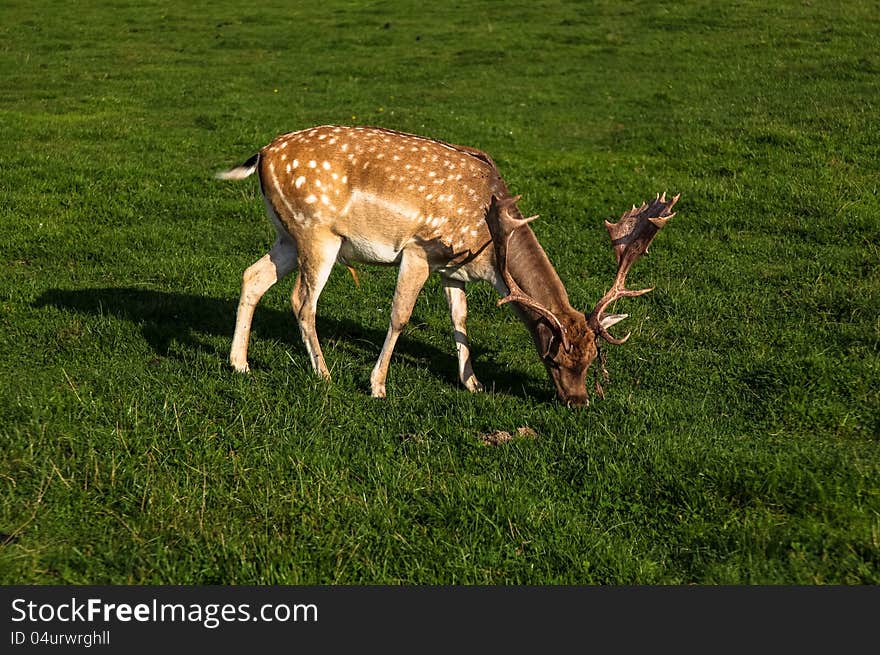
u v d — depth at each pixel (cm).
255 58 2283
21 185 1199
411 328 831
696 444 561
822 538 470
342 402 633
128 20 2711
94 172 1270
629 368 734
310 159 653
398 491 514
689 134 1499
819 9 2466
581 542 476
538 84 1984
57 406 583
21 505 484
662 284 935
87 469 511
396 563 460
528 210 1166
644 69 2066
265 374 677
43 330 745
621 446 559
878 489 510
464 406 634
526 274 646
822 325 801
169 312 818
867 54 2002
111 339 736
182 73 2097
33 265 949
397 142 661
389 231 654
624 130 1588
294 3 2992
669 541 482
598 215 1152
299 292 683
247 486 507
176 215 1145
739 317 841
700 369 720
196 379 657
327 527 479
